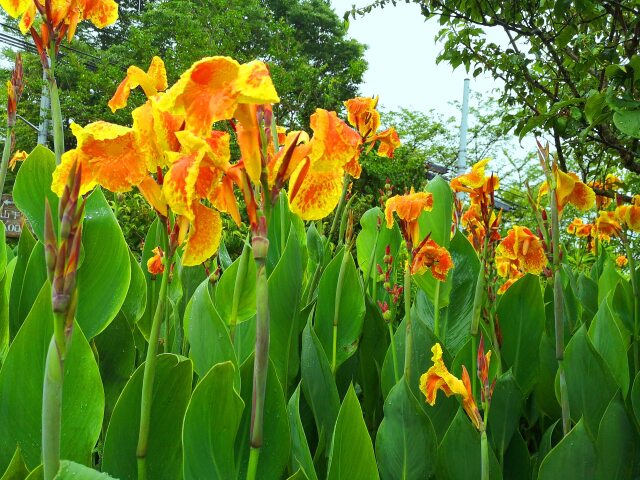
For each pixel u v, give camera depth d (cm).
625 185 391
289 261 228
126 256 198
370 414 266
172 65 1498
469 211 256
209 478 151
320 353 213
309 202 134
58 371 103
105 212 196
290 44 1811
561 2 330
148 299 262
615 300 304
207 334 187
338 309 244
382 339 269
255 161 112
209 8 1655
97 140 123
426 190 296
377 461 203
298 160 117
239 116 111
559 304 208
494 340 238
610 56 333
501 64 396
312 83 1675
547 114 320
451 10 391
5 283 256
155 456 158
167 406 158
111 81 1557
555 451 197
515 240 258
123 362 221
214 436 150
